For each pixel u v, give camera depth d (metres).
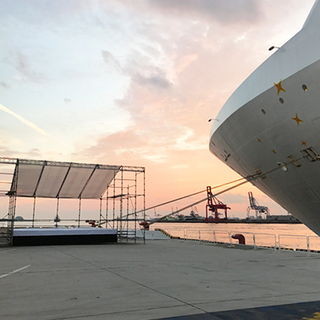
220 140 13.70
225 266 8.53
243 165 13.42
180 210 13.41
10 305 4.51
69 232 17.45
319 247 36.41
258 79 9.65
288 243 44.59
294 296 5.01
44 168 18.09
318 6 7.78
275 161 11.17
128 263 9.18
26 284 6.04
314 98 8.25
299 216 13.77
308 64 7.83
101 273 7.35
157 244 17.27
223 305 4.46
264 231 103.38
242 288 5.63
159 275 7.04
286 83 8.55
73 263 9.20
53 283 6.13
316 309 4.22
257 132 10.69
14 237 16.48
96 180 20.17
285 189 12.32
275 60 8.98
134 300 4.76
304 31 8.09
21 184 19.66
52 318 3.88
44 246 16.11
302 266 8.52
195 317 3.87
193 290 5.46
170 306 4.41
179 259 10.18
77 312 4.12
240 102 10.50
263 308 4.28
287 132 9.68
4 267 8.41
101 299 4.83
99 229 17.88
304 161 10.12
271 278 6.67
